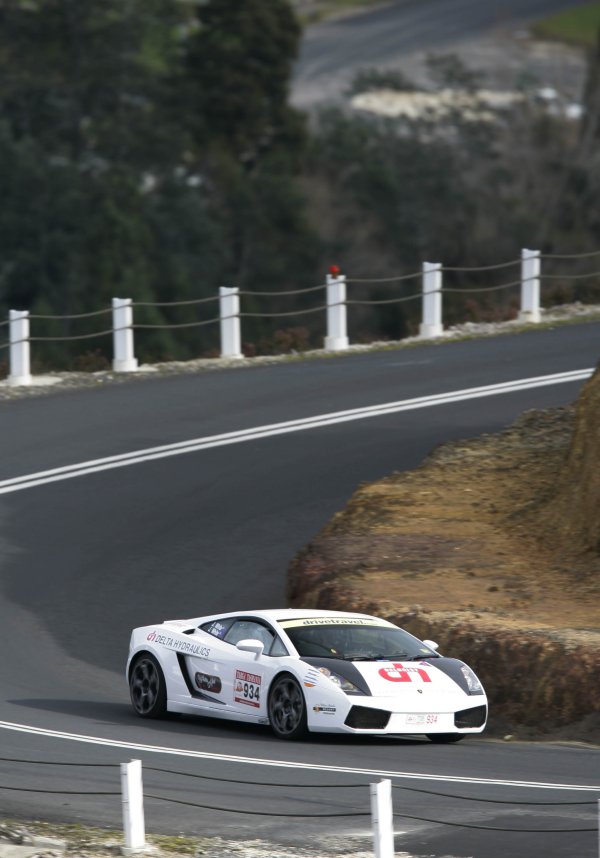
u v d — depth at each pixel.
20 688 61.06
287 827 38.25
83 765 40.59
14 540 82.50
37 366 121.56
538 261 133.62
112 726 53.78
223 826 38.47
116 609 73.69
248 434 99.88
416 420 101.56
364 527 78.56
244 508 87.06
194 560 79.88
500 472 84.62
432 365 117.50
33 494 89.31
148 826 38.56
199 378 115.88
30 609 73.44
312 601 69.88
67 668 65.38
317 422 102.12
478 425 99.25
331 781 43.38
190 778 44.00
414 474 86.50
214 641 55.97
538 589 67.12
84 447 97.50
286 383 113.31
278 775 44.31
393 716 50.22
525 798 40.91
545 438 89.50
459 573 69.81
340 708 50.03
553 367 114.44
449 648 59.72
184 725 55.50
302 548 77.69
